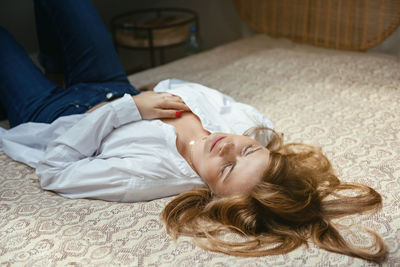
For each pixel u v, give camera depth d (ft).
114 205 3.79
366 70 6.17
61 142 4.13
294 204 3.50
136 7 10.13
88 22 5.49
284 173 3.71
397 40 7.33
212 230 3.45
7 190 3.99
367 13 7.29
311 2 7.86
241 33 9.75
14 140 4.61
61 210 3.67
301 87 5.99
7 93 5.24
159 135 4.20
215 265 3.05
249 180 3.68
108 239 3.31
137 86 6.41
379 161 4.20
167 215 3.62
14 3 8.13
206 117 4.45
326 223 3.38
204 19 10.10
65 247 3.22
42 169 4.11
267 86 6.12
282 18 8.41
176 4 10.25
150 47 8.64
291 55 6.92
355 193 3.76
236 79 6.43
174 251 3.19
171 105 4.50
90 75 5.57
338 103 5.48
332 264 3.02
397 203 3.59
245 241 3.34
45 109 4.98
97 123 4.22
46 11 5.55
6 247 3.24
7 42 5.49
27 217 3.56
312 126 5.01
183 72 7.02
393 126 4.82
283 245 3.23
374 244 3.16
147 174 3.92
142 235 3.37
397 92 5.52
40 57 6.18
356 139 4.65
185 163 4.05
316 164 4.12
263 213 3.56
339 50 7.72
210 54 7.91
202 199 3.86
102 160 4.08
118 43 8.98
